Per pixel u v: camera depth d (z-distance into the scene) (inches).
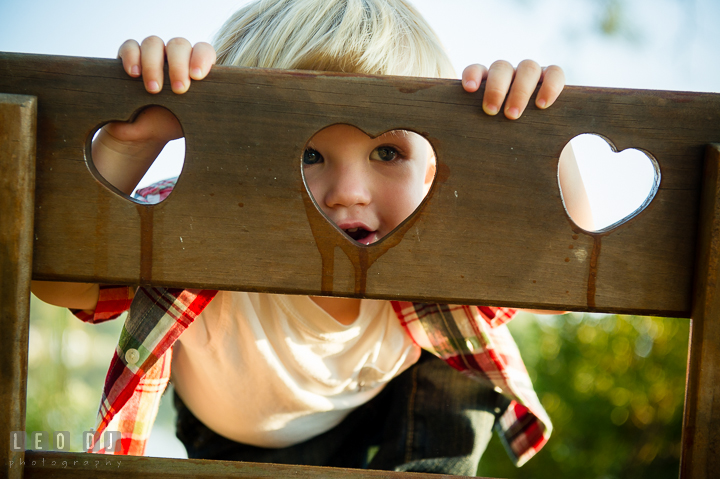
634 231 30.4
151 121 34.4
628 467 97.2
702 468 29.6
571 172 42.9
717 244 29.0
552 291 30.4
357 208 41.5
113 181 35.1
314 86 29.7
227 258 30.3
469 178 30.1
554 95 29.7
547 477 99.4
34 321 110.5
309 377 47.8
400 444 50.6
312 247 30.3
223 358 46.4
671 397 96.1
